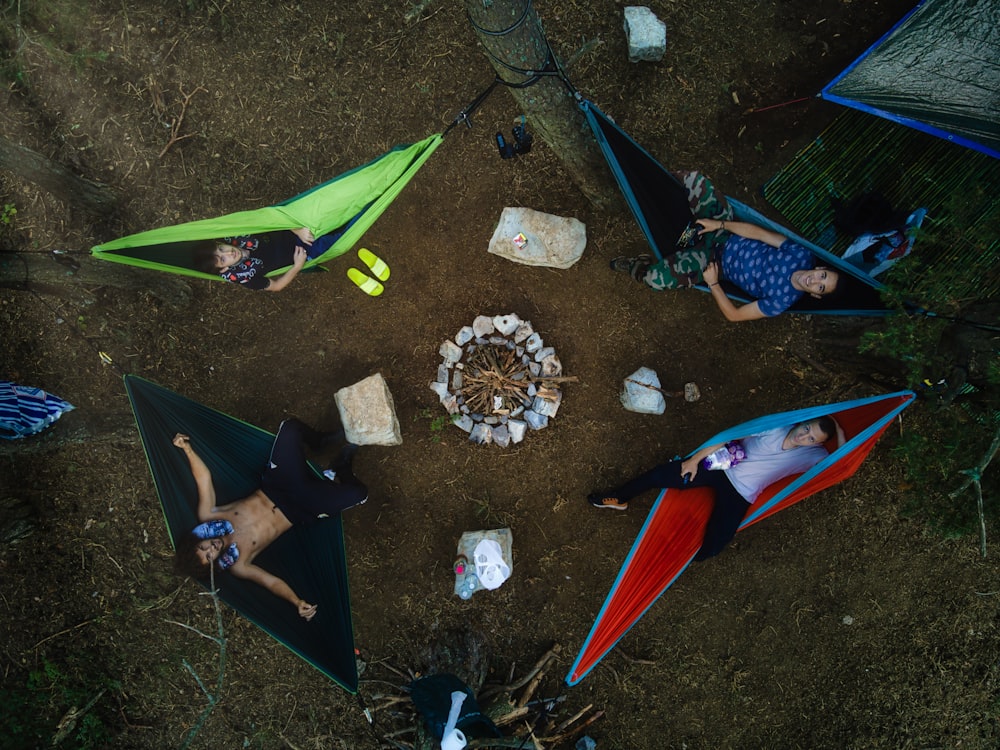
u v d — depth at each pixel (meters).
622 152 3.68
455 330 4.86
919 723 4.96
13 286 4.21
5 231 4.84
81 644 4.93
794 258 3.62
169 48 4.77
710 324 4.84
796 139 4.81
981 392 3.84
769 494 3.97
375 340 4.86
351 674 3.88
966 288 4.13
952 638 4.93
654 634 4.92
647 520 4.21
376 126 4.81
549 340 4.86
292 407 4.88
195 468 3.79
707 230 3.88
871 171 4.77
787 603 4.92
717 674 4.93
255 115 4.80
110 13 4.77
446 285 4.84
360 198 3.88
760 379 4.84
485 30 3.23
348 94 4.80
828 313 4.03
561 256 4.69
